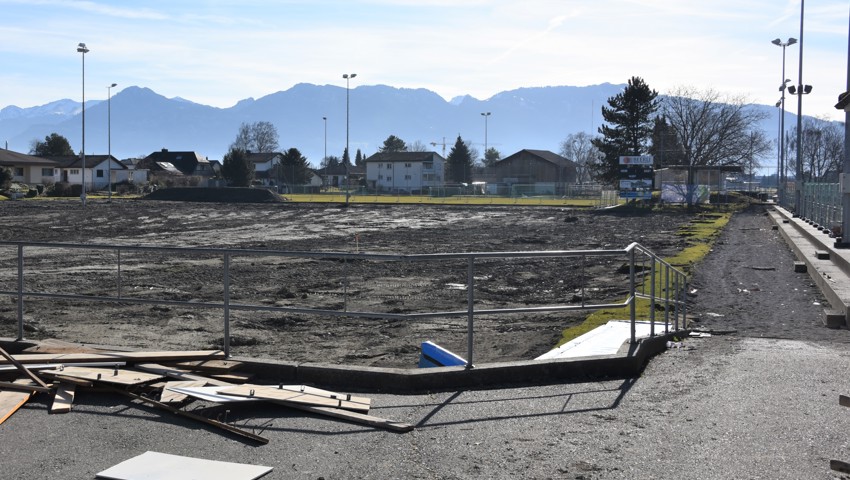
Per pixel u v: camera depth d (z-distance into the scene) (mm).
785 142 118625
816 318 15516
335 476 6129
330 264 27078
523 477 6141
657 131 93625
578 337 12188
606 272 24859
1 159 102000
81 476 6094
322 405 7793
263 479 6039
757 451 6719
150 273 24234
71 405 7891
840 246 25719
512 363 9305
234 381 8844
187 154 156875
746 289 20000
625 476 6164
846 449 6770
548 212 68812
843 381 9305
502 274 24375
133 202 78875
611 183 86750
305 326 15688
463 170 143625
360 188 115812
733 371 9852
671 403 8266
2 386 8242
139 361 9172
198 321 16000
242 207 72188
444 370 8930
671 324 14008
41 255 30000
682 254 29141
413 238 40938
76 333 14375
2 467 6281
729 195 82625
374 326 15695
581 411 7961
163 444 6840
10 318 15750
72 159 117938
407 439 7039
